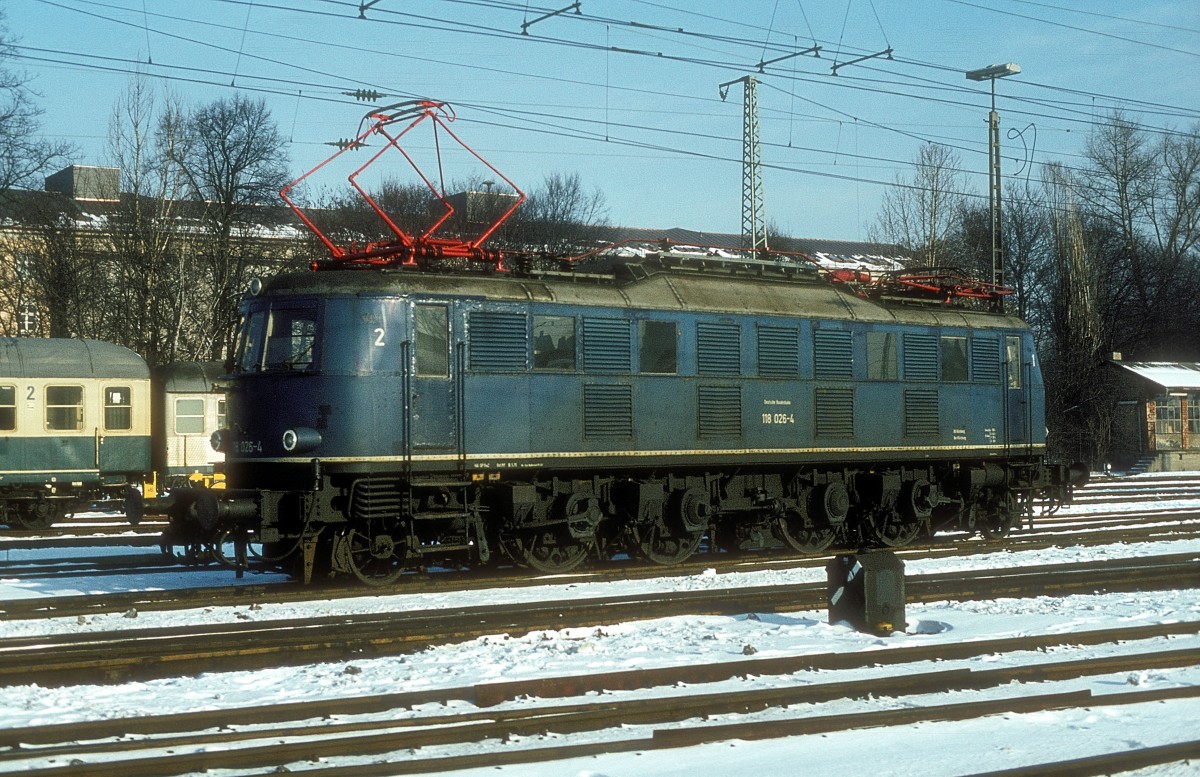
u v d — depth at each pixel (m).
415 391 16.88
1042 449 24.53
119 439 30.08
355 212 52.41
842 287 22.41
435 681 10.31
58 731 8.34
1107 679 10.35
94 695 9.98
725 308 19.97
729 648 11.91
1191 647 11.80
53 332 43.28
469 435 17.30
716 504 20.12
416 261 17.69
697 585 17.03
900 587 12.99
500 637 12.29
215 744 8.27
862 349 21.69
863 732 8.59
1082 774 7.42
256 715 8.84
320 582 17.25
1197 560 19.58
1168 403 56.59
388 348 16.75
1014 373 24.19
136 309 43.53
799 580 17.53
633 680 10.03
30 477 28.95
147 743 8.20
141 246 42.94
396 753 8.07
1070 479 24.94
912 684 9.85
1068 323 59.91
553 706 9.06
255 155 48.72
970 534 24.05
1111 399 57.44
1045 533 25.31
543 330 18.05
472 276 17.80
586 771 7.65
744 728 8.42
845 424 21.33
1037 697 9.25
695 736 8.28
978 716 9.01
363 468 16.47
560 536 18.73
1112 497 34.72
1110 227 71.88
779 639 12.43
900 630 12.98
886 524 22.30
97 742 8.27
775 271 21.42
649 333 19.11
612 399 18.64
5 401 28.80
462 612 13.79
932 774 7.55
